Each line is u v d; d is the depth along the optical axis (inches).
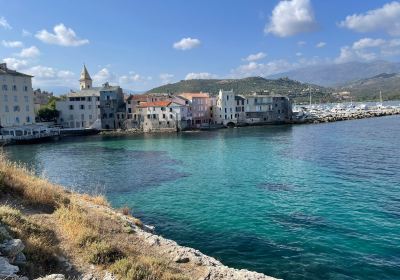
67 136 5088.6
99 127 5762.8
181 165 2375.7
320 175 1856.5
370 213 1211.2
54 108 5718.5
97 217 844.0
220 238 1051.9
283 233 1069.8
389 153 2456.9
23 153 3267.7
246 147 3193.9
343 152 2600.9
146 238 799.1
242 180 1833.2
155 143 3880.4
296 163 2250.2
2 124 4404.5
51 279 465.7
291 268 855.1
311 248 957.2
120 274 579.2
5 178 836.0
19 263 516.7
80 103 5718.5
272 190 1594.5
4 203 753.6
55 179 2037.4
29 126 4677.7
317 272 831.7
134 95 6309.1
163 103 5669.3
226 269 710.5
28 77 4820.4
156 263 649.6
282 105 6796.3
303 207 1315.2
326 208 1288.1
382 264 856.3
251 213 1274.6
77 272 568.1
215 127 5836.6
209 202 1443.2
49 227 697.0
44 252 574.2
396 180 1664.6
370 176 1770.4
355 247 951.6
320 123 6195.9
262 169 2106.3
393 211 1223.5
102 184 1866.4
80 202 964.6
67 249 631.2
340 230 1071.6
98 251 629.0
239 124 6107.3
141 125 5772.6
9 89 4512.8
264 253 939.3
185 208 1370.6
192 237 1066.7
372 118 6796.3
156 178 1979.6
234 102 6279.5
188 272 668.1
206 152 2977.4
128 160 2696.9
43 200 827.4
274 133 4532.5
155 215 1294.3
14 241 539.8
